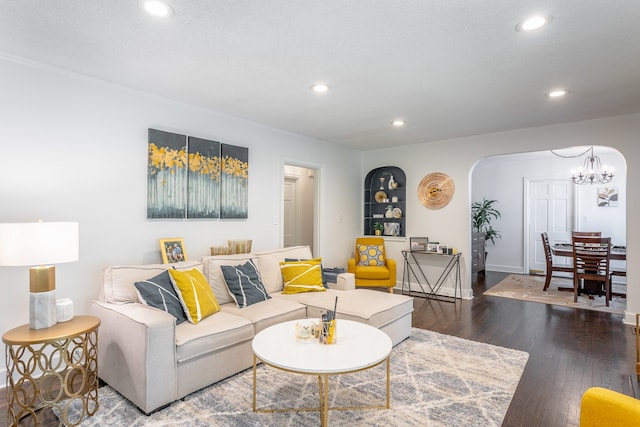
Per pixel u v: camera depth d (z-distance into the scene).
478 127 4.60
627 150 4.00
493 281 6.70
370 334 2.41
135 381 2.21
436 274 5.61
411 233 5.86
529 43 2.33
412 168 5.82
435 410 2.23
